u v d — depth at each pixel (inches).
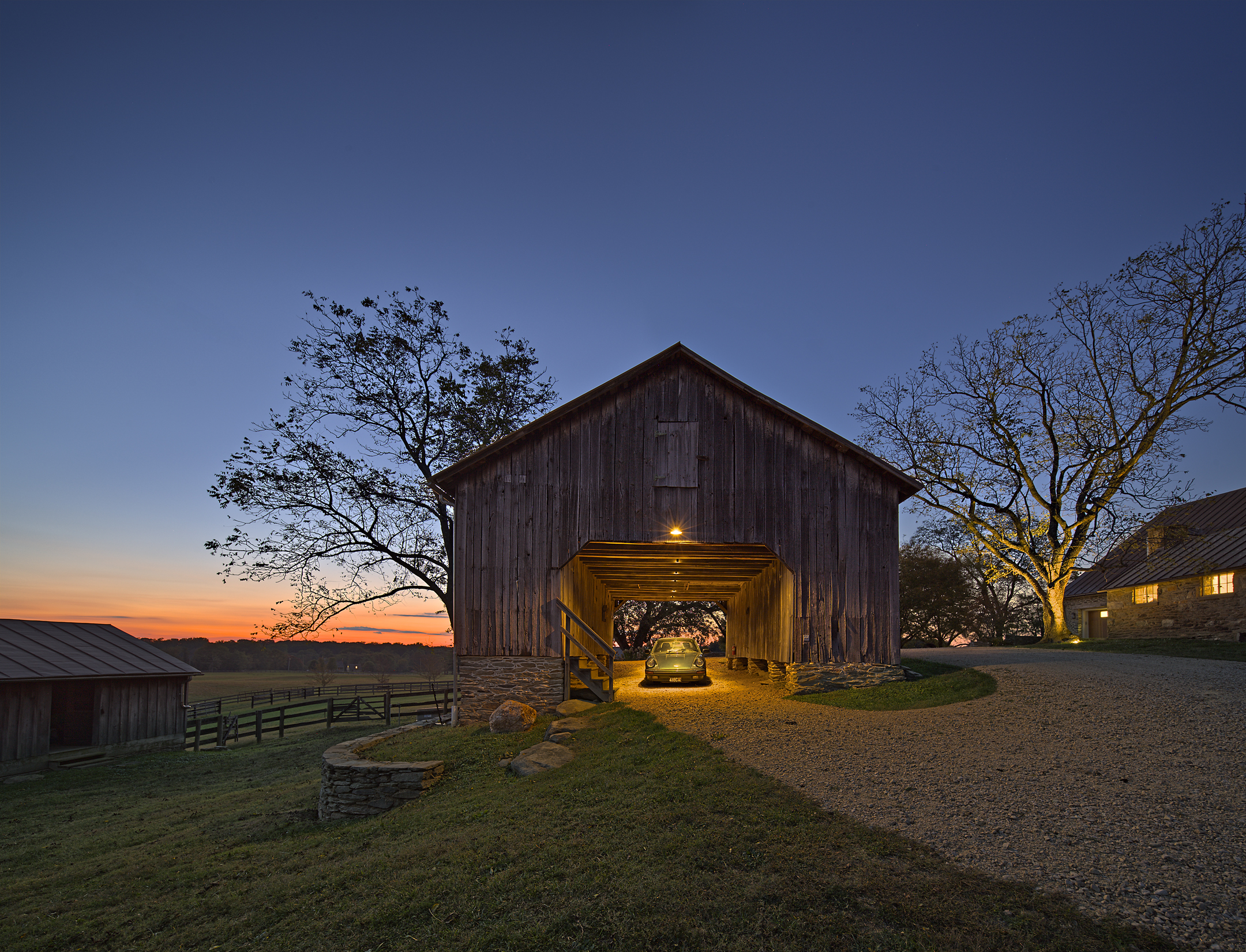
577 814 306.8
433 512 994.7
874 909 200.4
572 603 665.0
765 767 343.6
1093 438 1107.9
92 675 866.1
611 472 617.6
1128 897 198.4
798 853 237.5
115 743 901.2
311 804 482.9
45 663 855.1
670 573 882.1
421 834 331.0
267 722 1170.6
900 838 245.8
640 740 430.9
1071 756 342.0
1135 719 410.3
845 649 604.4
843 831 253.1
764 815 274.4
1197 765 317.7
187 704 1053.2
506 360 1039.0
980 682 566.3
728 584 1011.9
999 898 200.8
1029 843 237.9
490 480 614.9
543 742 475.2
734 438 625.3
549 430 621.6
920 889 208.8
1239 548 1050.1
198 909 281.7
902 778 318.0
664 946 195.3
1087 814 262.4
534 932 209.3
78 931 277.0
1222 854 223.5
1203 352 978.7
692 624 1642.5
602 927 207.0
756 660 909.2
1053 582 1175.0
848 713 487.8
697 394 630.5
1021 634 1813.5
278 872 317.1
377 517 962.7
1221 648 882.1
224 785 670.5
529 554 606.5
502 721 533.0
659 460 620.7
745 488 618.8
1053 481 1174.3
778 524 616.1
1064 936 180.5
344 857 320.8
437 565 984.3
